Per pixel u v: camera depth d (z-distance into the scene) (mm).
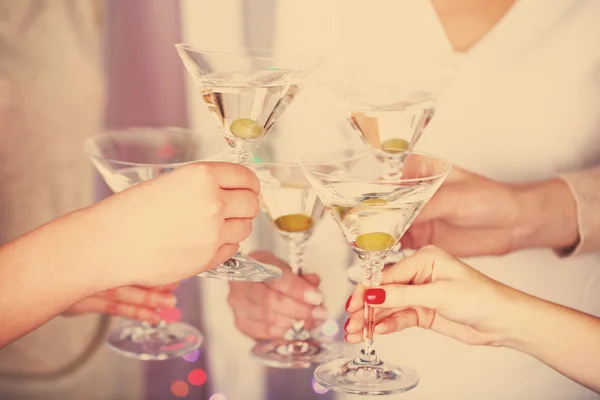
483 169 1164
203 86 828
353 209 767
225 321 1175
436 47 1131
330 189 766
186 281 1172
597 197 1082
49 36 1182
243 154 864
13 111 1182
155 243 783
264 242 1162
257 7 1155
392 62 1099
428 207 1049
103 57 1194
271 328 978
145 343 955
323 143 1146
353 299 834
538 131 1148
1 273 785
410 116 920
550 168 1156
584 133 1144
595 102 1133
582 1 1108
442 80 916
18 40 1178
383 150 940
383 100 912
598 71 1127
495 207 1065
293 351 931
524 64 1131
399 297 809
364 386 817
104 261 785
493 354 1138
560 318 851
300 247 958
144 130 990
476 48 1129
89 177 1209
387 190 761
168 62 1196
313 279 996
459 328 867
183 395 1196
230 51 942
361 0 1126
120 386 1209
